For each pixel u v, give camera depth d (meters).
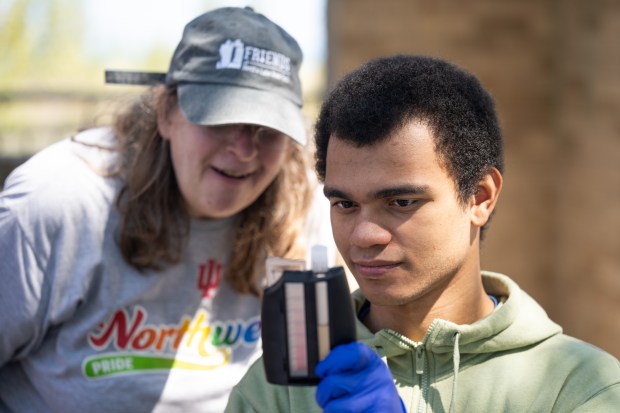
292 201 2.48
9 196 2.28
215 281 2.43
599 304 4.30
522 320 1.66
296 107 2.31
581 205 4.44
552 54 4.64
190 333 2.40
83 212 2.28
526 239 4.68
